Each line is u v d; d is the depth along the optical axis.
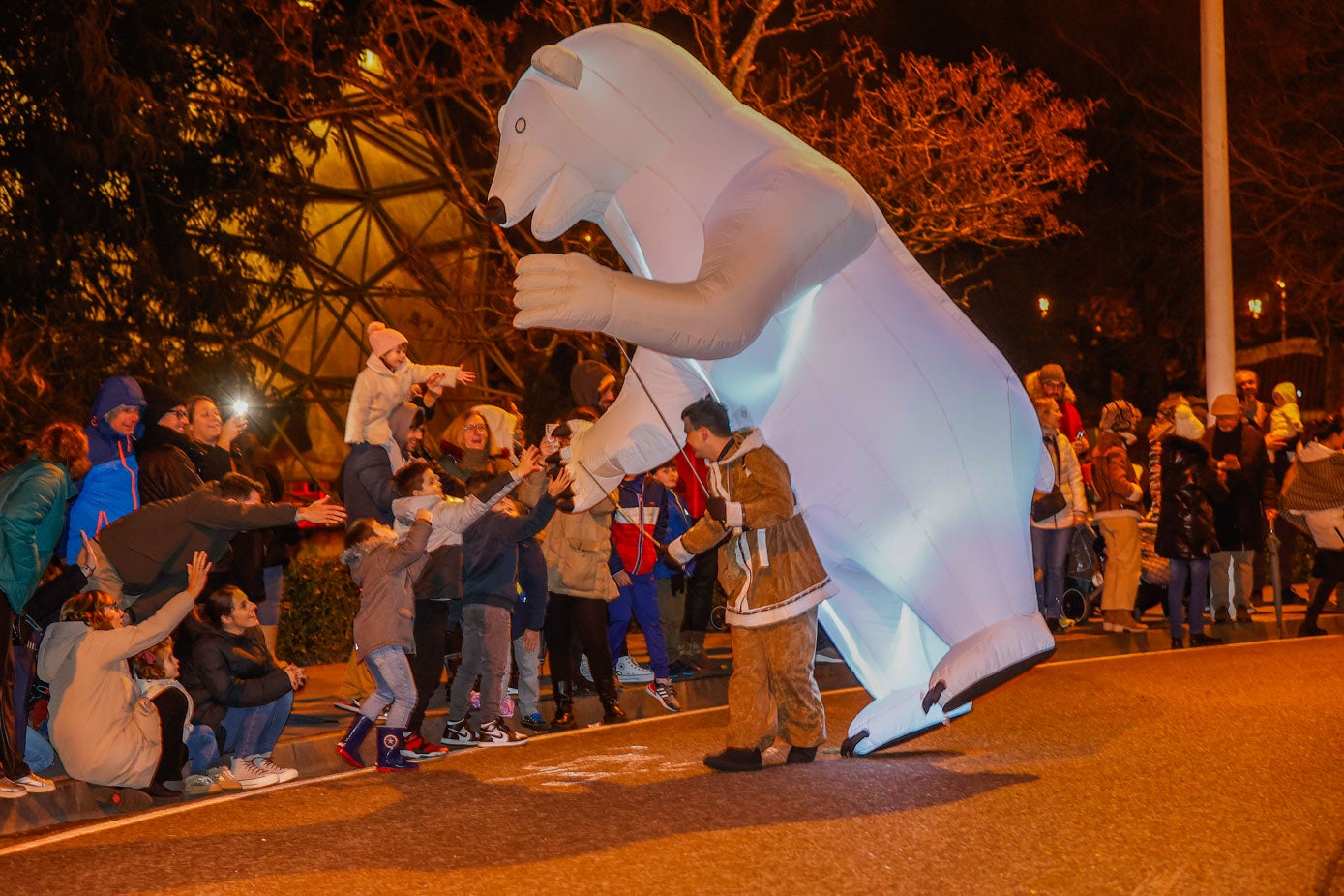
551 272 6.38
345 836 6.29
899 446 7.24
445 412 21.44
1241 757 7.33
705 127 7.56
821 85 18.36
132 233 14.76
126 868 5.83
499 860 5.76
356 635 7.87
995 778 7.03
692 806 6.64
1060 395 12.91
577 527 9.41
